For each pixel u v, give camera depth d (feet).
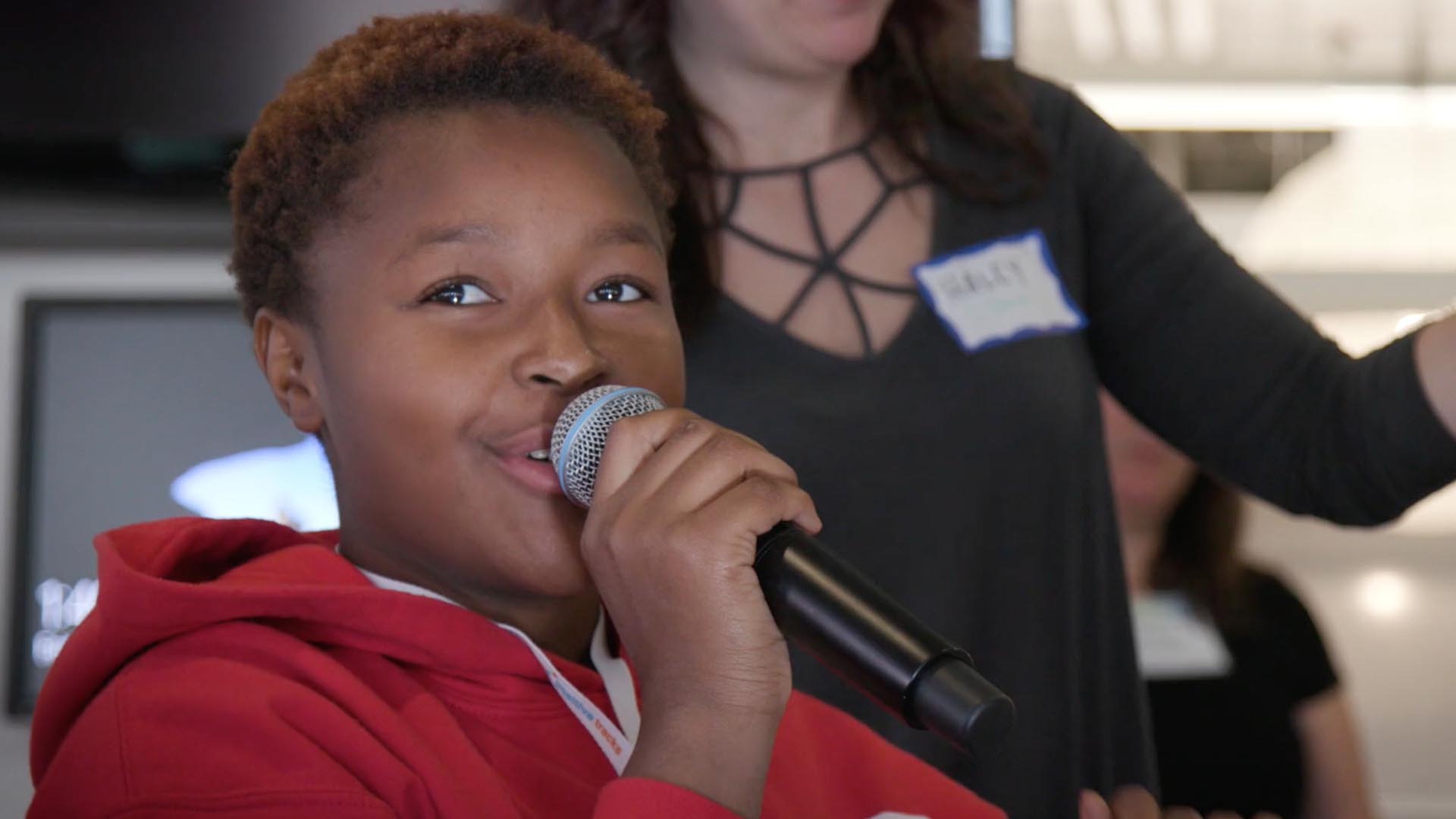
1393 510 4.64
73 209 7.49
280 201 3.22
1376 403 4.53
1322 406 4.73
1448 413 4.37
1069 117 5.19
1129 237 5.05
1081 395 4.79
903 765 3.77
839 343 4.77
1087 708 4.67
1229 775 7.69
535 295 3.01
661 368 3.15
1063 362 4.79
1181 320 4.97
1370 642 9.47
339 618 3.00
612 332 3.08
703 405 4.67
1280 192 8.90
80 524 7.36
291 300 3.20
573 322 3.00
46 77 7.29
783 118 4.90
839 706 4.51
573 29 4.94
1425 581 9.46
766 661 2.74
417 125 3.12
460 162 3.06
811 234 4.88
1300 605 7.91
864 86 5.02
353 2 7.36
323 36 7.38
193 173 7.51
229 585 2.94
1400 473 4.50
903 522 4.57
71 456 7.38
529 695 3.15
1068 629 4.63
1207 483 7.79
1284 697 7.73
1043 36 8.59
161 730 2.75
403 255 3.01
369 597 2.99
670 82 4.83
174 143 7.43
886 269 4.88
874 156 5.00
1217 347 4.91
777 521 2.81
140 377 7.43
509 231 3.01
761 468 2.86
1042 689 4.58
